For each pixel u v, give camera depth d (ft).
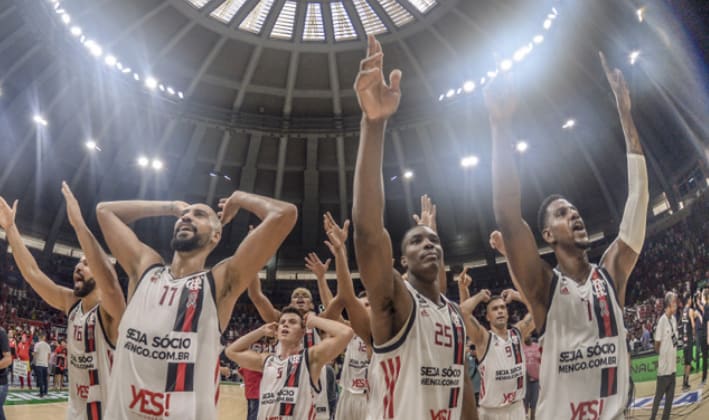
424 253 11.19
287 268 114.11
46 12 70.64
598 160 90.38
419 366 10.16
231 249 109.91
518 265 10.81
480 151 99.55
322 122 97.60
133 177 100.99
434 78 91.04
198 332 10.32
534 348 31.17
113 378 10.12
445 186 106.42
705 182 69.72
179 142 99.25
